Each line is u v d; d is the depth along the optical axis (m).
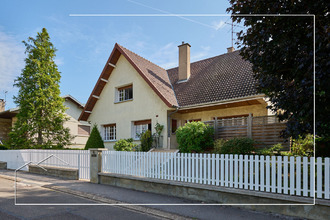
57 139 18.75
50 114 18.22
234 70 14.67
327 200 4.59
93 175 9.10
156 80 15.96
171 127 14.75
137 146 14.77
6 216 5.16
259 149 9.88
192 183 6.48
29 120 18.06
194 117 14.64
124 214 5.36
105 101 17.94
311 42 5.45
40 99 17.56
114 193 7.17
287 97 5.64
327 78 4.96
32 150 12.95
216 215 5.08
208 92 13.97
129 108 16.31
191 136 11.33
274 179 5.34
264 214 5.11
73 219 4.97
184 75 16.98
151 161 7.68
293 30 5.86
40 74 18.00
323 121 5.53
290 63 6.11
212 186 6.07
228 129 11.62
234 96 12.16
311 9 5.43
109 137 17.89
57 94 19.03
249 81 12.75
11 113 19.81
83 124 23.91
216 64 16.66
